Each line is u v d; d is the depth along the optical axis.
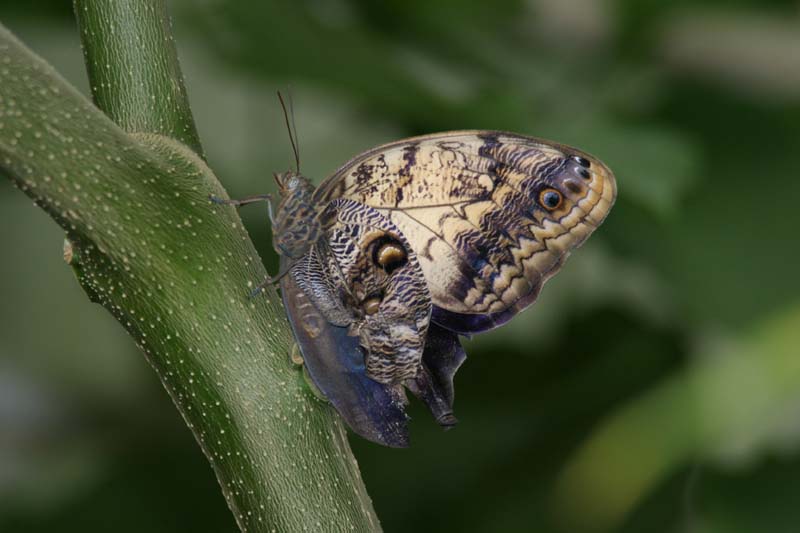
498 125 1.12
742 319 1.15
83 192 0.88
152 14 0.90
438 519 1.27
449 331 0.93
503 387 1.32
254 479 0.88
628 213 1.12
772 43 1.23
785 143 1.25
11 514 1.33
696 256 1.19
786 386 1.11
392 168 0.94
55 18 1.21
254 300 0.89
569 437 1.29
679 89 1.27
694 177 1.11
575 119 1.16
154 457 1.36
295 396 0.89
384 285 0.91
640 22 1.22
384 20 1.23
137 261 0.88
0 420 1.44
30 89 0.87
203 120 1.38
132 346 1.53
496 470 1.29
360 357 0.90
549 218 0.94
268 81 1.14
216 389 0.88
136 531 1.30
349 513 0.89
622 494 1.14
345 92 1.14
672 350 1.28
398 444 0.90
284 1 1.11
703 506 1.14
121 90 0.90
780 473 1.14
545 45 1.26
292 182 0.92
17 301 1.56
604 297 1.31
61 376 1.50
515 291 0.94
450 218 0.94
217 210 0.89
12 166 0.87
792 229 1.20
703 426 1.12
